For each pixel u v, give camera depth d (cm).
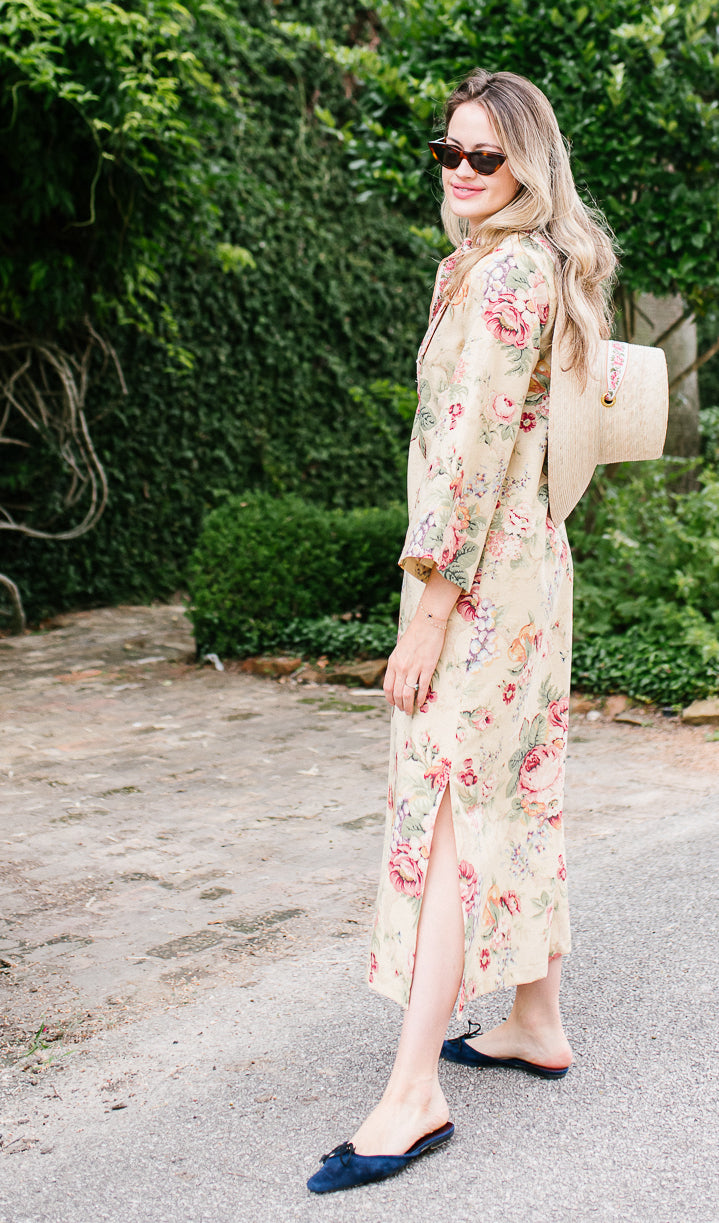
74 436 794
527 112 181
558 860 197
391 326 1104
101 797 411
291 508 689
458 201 186
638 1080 202
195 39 775
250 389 965
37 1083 212
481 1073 208
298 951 271
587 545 645
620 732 492
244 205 937
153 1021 236
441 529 173
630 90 554
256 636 647
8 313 769
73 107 633
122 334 851
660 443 186
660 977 245
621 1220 162
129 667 657
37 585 812
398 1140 176
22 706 561
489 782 184
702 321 661
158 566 898
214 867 335
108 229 729
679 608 566
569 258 181
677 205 561
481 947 183
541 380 181
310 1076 210
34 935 286
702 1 545
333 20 1019
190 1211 169
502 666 182
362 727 513
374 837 360
